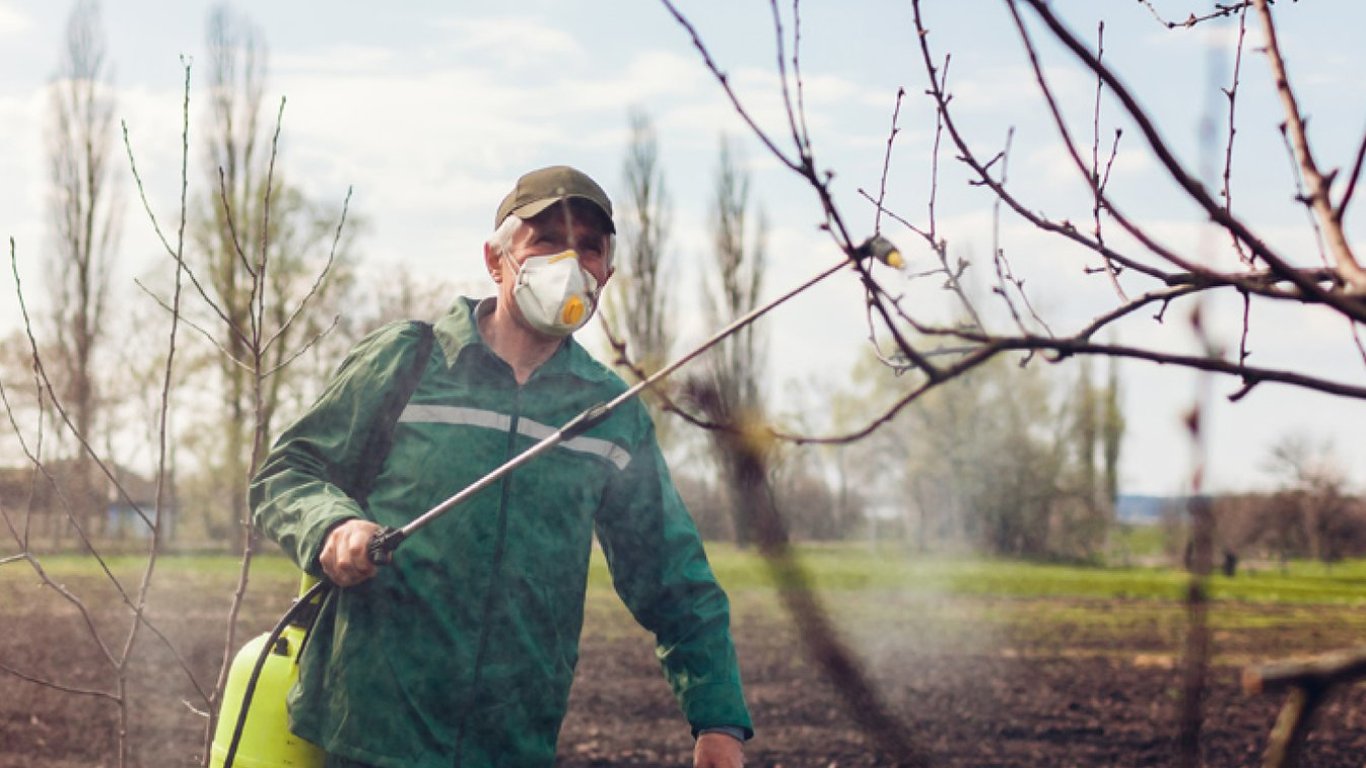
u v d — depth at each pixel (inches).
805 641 36.5
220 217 1566.2
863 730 36.8
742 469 37.6
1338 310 52.3
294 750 121.7
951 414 2127.2
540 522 117.2
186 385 1641.2
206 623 606.2
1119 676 583.5
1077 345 53.4
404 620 114.1
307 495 116.3
